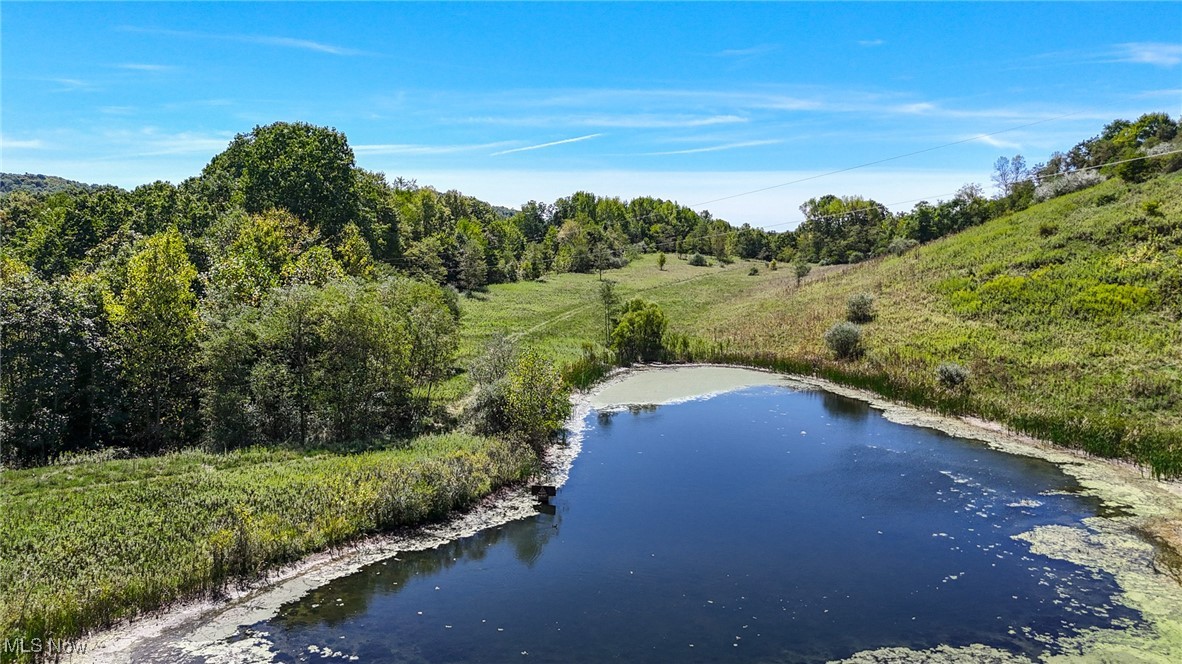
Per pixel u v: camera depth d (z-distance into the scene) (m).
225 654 11.80
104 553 14.19
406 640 12.36
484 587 14.61
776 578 15.05
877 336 43.16
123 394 24.95
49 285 24.45
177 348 25.88
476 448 22.28
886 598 14.12
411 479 18.70
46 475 18.66
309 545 15.88
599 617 13.29
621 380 40.53
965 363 35.47
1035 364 33.34
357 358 25.86
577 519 18.75
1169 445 22.70
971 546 16.78
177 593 13.48
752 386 38.25
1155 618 13.30
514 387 25.23
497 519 18.72
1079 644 12.37
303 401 25.39
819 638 12.54
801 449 25.62
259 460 21.08
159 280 25.53
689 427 29.25
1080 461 23.61
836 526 18.12
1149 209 46.62
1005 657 11.92
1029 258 47.22
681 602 13.93
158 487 17.97
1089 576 15.12
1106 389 29.58
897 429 28.42
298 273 36.81
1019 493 20.53
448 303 50.53
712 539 17.28
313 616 13.23
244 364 25.67
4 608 11.77
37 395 22.28
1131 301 37.03
